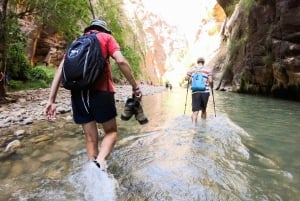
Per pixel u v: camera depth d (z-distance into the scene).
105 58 2.80
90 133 2.98
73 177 3.13
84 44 2.70
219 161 3.69
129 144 4.56
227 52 26.52
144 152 4.10
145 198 2.62
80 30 15.10
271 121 6.87
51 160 3.76
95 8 25.08
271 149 4.25
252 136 5.12
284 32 13.70
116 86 26.33
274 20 15.18
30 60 23.36
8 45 11.03
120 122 6.68
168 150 4.20
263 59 16.41
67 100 11.80
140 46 51.09
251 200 2.58
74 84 2.67
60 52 27.45
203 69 6.95
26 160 3.76
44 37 26.11
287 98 15.09
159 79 83.00
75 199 2.63
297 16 12.74
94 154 3.00
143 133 5.43
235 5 29.78
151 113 8.52
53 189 2.85
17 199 2.64
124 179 3.09
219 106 10.63
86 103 2.81
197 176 3.16
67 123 6.60
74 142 4.71
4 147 4.42
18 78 17.81
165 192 2.75
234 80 21.95
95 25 2.98
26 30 22.83
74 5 12.46
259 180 3.05
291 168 3.42
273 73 15.84
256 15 17.23
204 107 6.97
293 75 13.48
